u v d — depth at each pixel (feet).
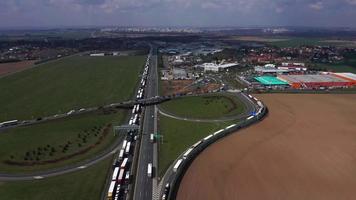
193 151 456.04
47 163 440.04
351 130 557.74
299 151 470.39
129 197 353.72
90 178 396.78
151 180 390.63
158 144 506.48
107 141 520.01
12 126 593.42
